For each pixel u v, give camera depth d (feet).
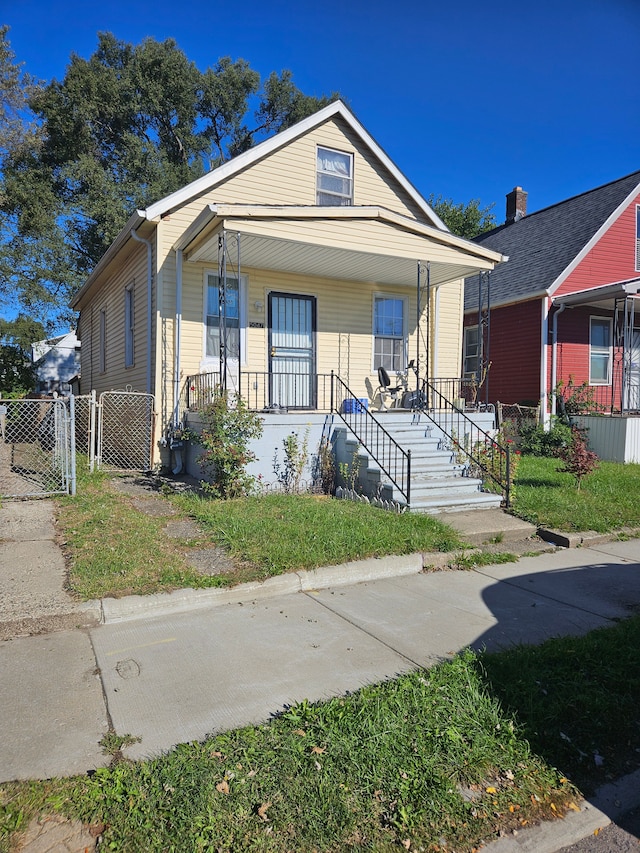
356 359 38.34
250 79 105.60
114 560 16.15
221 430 24.79
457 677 10.45
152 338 33.01
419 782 7.73
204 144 105.40
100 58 99.40
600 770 8.45
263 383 34.91
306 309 36.73
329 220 29.12
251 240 28.40
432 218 40.27
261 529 19.19
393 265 34.04
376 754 8.23
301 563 16.47
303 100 111.14
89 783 7.54
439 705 9.52
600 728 9.30
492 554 19.60
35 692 9.96
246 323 34.50
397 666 11.14
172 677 10.58
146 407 33.01
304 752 8.25
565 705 9.71
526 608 14.65
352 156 38.04
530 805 7.62
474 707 9.53
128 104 95.09
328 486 28.53
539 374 48.34
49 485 26.43
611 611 14.52
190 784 7.52
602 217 51.29
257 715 9.29
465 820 7.26
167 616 13.65
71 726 8.92
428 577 17.25
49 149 92.27
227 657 11.46
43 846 6.58
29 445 39.50
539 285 48.78
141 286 35.40
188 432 29.53
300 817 7.07
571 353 49.78
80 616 12.98
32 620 12.60
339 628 13.06
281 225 27.71
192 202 32.83
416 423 31.96
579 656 11.44
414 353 40.75
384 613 14.10
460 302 42.96
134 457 34.78
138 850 6.52
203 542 18.35
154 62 96.89
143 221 31.50
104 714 9.28
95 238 90.53
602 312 51.11
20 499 24.17
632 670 11.10
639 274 52.60
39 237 83.25
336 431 29.22
